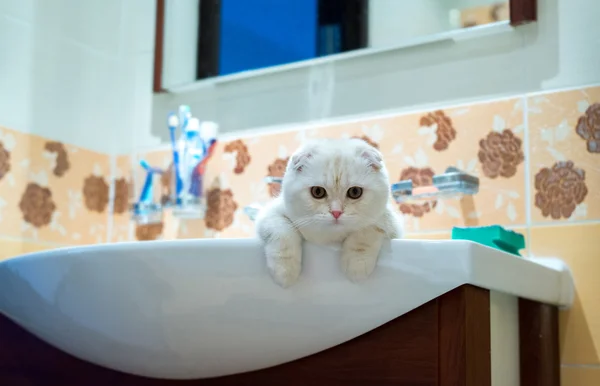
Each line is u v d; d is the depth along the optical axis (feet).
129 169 4.99
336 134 4.22
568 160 3.55
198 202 4.51
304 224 2.72
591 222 3.46
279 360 2.79
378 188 2.80
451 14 3.93
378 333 2.62
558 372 3.43
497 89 3.78
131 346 2.88
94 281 2.79
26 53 4.60
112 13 5.21
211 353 2.79
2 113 4.43
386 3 4.16
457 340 2.47
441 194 3.69
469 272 2.45
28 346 3.40
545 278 3.23
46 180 4.65
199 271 2.65
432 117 3.94
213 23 4.76
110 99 5.12
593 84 3.54
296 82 4.41
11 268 3.11
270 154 4.41
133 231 4.89
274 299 2.63
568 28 3.63
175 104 4.87
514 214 3.65
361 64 4.21
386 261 2.57
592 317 3.40
